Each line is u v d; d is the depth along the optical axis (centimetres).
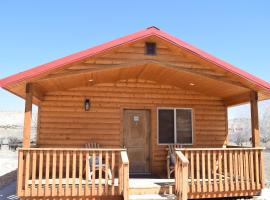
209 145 1123
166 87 1125
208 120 1139
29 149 754
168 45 842
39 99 980
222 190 833
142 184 845
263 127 3916
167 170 1016
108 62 816
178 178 796
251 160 869
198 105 1140
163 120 1107
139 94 1101
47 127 1030
